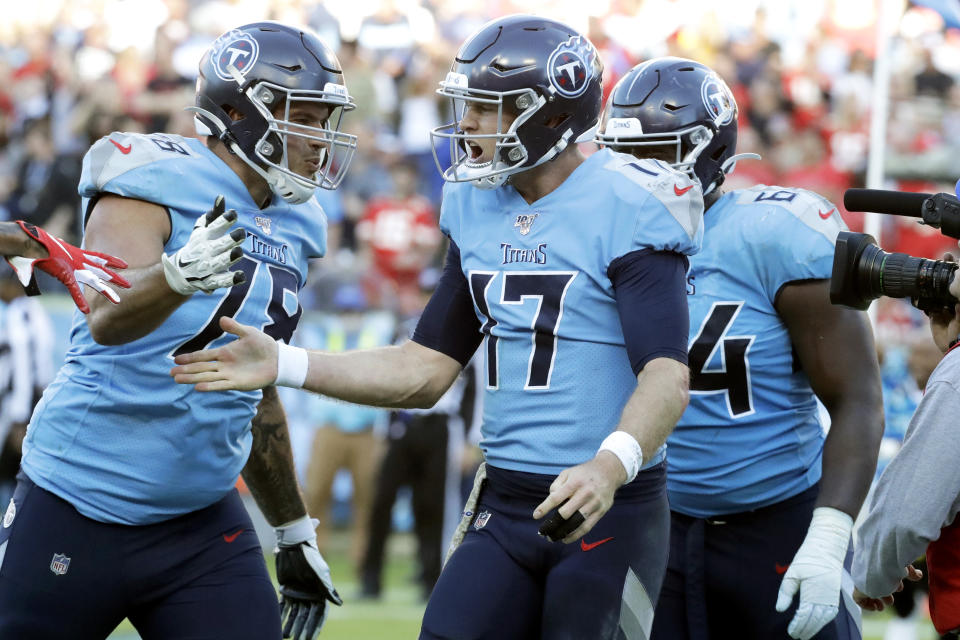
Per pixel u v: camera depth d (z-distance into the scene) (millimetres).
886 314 29875
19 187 36188
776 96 36812
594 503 9375
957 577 9922
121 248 10578
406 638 23000
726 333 12094
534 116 10508
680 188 10398
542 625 10461
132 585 11102
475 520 11078
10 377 28859
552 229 10578
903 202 10203
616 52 38906
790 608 12133
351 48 37812
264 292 11344
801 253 11773
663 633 12484
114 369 10891
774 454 12188
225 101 11086
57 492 11008
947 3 18984
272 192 11562
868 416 11641
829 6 38219
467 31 40031
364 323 31484
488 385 10945
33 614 10961
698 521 12484
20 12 39062
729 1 38688
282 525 12695
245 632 11141
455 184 11422
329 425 29766
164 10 39375
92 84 37312
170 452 10992
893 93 30125
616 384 10461
